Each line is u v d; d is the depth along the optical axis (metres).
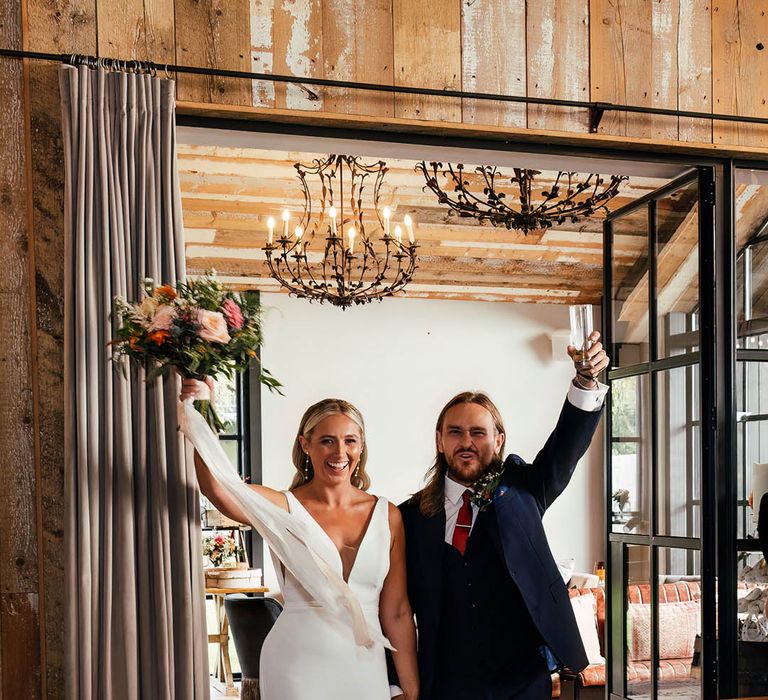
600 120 3.58
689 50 3.71
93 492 2.90
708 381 3.78
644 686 4.24
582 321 3.28
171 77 3.19
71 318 2.95
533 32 3.55
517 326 9.81
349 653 3.07
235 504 3.04
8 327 3.02
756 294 3.88
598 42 3.62
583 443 3.31
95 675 2.87
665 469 4.13
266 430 9.05
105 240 2.97
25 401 3.02
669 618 4.04
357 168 7.37
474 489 3.27
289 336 9.15
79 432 2.91
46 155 3.06
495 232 8.61
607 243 4.68
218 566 8.09
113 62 3.06
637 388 4.37
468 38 3.48
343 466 3.22
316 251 8.36
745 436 3.82
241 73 3.20
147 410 3.00
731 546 3.75
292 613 3.14
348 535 3.20
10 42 3.06
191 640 2.95
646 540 4.27
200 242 8.16
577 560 9.74
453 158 3.69
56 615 2.99
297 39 3.32
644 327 4.32
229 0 3.27
